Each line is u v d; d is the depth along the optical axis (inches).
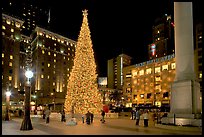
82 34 1772.9
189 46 979.9
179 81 977.5
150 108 2682.1
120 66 7194.9
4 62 4062.5
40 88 4731.8
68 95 1750.7
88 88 1681.8
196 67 3513.8
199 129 780.6
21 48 5172.2
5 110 1517.0
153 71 4387.3
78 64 1723.7
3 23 4131.4
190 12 997.2
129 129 856.3
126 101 4852.4
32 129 846.5
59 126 1007.6
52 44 5113.2
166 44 5044.3
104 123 1181.1
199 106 950.4
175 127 827.4
